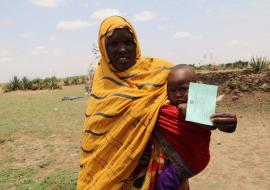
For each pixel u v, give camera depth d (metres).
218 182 6.32
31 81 29.42
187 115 1.86
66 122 12.00
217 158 7.70
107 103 2.19
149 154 2.14
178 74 2.00
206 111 1.85
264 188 5.97
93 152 2.28
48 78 30.92
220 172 6.82
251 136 9.39
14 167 7.30
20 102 19.98
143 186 2.09
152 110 2.05
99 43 2.32
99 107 2.23
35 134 10.05
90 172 2.28
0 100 22.12
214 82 19.02
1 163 7.58
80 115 13.62
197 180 6.46
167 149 2.04
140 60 2.28
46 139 9.48
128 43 2.25
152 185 2.08
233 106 13.62
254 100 13.66
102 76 2.33
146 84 2.16
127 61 2.24
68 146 8.74
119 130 2.12
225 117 1.82
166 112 2.03
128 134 2.11
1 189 6.04
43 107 16.69
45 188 5.90
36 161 7.67
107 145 2.17
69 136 9.81
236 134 9.73
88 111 2.34
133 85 2.20
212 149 8.44
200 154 2.03
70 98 20.27
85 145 2.33
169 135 2.03
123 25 2.22
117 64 2.25
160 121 2.05
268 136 9.24
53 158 7.81
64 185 5.96
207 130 2.00
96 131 2.24
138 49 2.34
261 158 7.51
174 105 2.06
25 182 6.34
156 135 2.08
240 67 36.06
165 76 2.20
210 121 1.84
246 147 8.41
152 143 2.12
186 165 2.03
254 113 12.22
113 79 2.26
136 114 2.08
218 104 14.31
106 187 2.16
